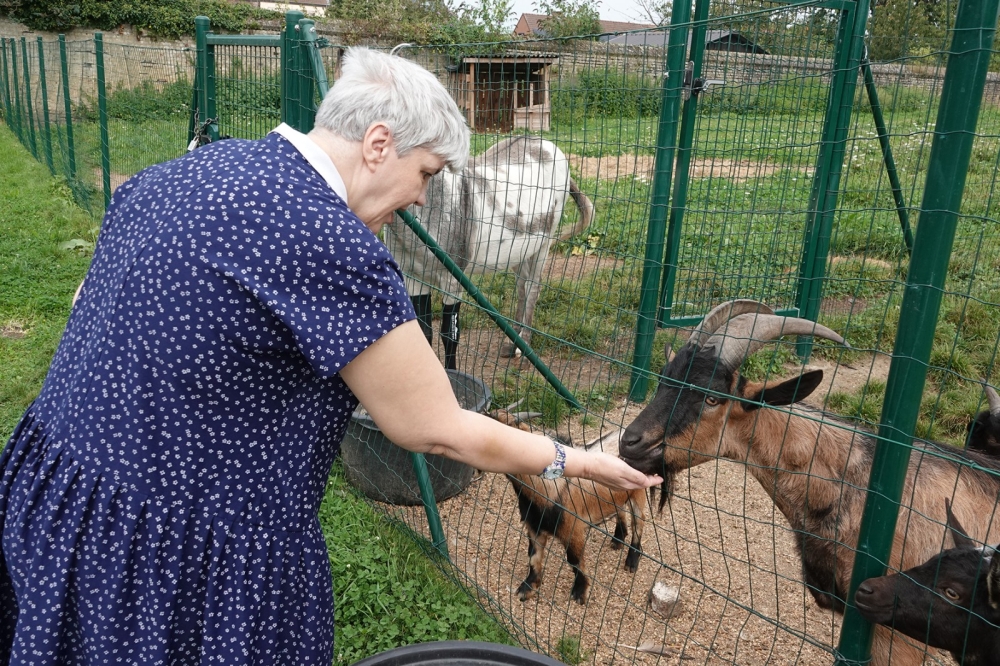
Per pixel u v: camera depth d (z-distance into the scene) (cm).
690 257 690
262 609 178
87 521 165
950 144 169
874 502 200
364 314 159
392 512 428
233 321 155
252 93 521
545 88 469
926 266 176
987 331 630
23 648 168
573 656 330
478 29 2378
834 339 297
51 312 690
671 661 335
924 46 502
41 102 1455
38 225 975
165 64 829
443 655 237
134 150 928
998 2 162
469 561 398
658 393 329
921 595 239
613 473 205
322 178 166
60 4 2114
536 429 462
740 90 625
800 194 732
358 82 170
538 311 704
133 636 170
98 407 163
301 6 3588
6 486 181
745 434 323
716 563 401
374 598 340
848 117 572
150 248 155
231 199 155
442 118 174
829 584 318
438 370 170
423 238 382
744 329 314
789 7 353
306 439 174
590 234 715
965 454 313
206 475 167
